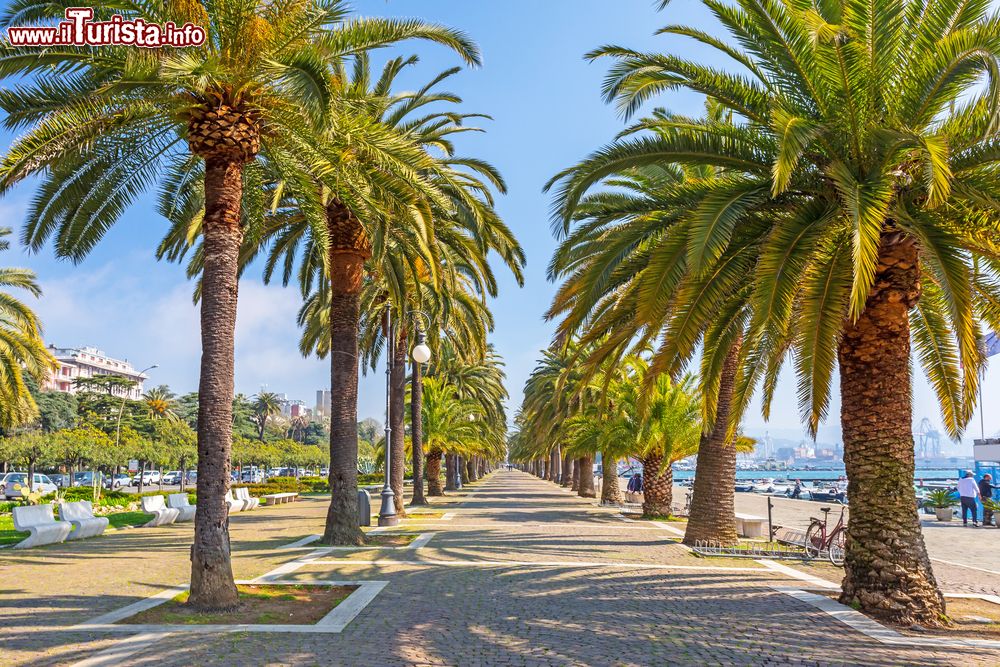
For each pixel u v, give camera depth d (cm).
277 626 769
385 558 1341
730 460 1616
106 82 955
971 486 2331
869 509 902
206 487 881
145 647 671
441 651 682
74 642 688
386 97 1758
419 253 1642
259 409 12788
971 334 824
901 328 921
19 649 658
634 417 2391
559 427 4634
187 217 1436
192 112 946
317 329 2498
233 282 948
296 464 8706
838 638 758
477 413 4922
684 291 958
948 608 959
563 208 980
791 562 1348
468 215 1694
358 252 1678
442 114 1869
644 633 770
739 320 1201
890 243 905
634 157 971
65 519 1714
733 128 986
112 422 8056
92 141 1017
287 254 2070
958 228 952
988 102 823
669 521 2338
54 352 13612
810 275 962
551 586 1051
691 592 1015
